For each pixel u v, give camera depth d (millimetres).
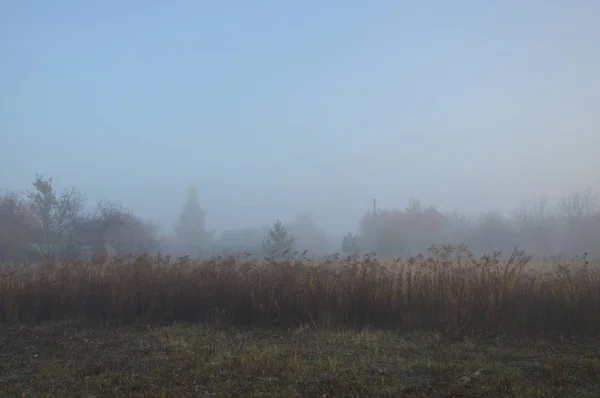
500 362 8336
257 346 9602
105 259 14289
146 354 8969
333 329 11328
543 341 10078
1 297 12758
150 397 6387
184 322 12227
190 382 7129
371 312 11930
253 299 12258
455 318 10836
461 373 7594
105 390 6770
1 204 33656
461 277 11727
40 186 36188
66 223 37688
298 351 9047
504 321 10938
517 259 12898
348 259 13750
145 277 12953
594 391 6734
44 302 12953
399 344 9758
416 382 7168
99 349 9523
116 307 12656
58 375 7574
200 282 12789
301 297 12125
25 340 10508
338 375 7387
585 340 10328
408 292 11992
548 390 6719
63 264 13914
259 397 6441
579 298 11172
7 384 7145
